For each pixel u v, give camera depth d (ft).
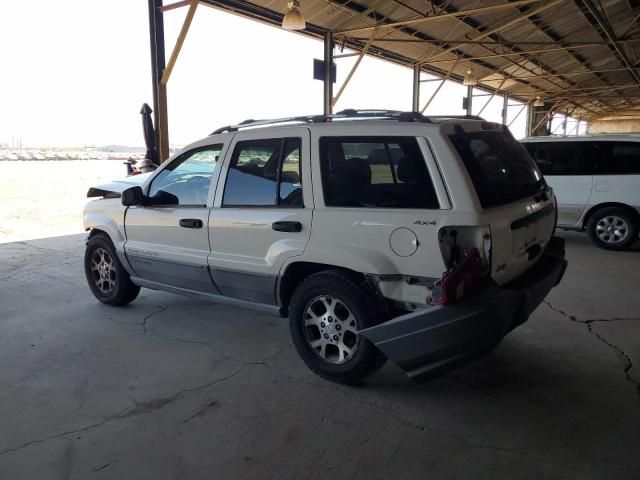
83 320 15.05
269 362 12.09
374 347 10.18
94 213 16.01
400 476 7.90
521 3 36.01
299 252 10.81
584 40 60.29
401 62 56.49
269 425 9.36
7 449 8.66
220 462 8.29
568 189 24.97
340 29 43.75
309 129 10.95
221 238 12.32
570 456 8.36
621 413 9.66
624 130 170.50
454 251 9.10
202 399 10.34
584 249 24.57
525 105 103.91
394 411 9.82
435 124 9.70
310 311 11.04
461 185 9.11
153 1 30.99
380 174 10.01
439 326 8.87
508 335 13.48
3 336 13.79
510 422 9.40
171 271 13.82
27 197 46.03
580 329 13.89
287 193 11.21
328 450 8.59
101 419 9.61
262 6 35.99
